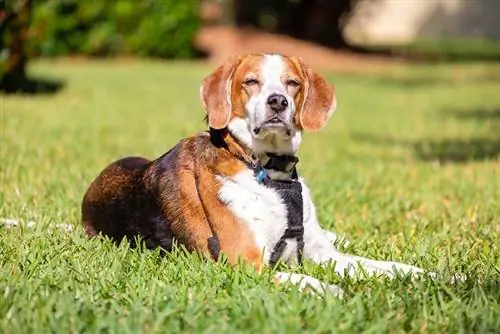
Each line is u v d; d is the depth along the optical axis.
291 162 8.73
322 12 52.38
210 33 49.78
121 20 45.50
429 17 66.94
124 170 10.02
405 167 16.95
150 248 9.26
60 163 15.73
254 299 7.45
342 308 7.32
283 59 8.96
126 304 7.54
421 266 9.26
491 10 66.44
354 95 34.03
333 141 21.25
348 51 51.66
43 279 8.05
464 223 11.65
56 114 23.45
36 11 36.19
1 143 17.62
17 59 27.36
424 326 6.99
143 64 44.22
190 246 8.83
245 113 8.66
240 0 53.16
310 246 9.08
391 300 7.65
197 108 27.61
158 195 9.13
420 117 27.02
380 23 66.56
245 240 8.47
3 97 26.55
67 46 44.81
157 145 18.88
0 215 11.07
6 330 6.76
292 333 6.72
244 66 8.80
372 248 10.01
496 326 7.02
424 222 11.68
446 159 18.39
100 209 10.01
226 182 8.59
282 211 8.61
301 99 9.01
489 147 20.09
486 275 8.68
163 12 46.03
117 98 29.36
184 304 7.39
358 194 13.66
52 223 10.57
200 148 8.92
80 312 7.11
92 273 8.32
